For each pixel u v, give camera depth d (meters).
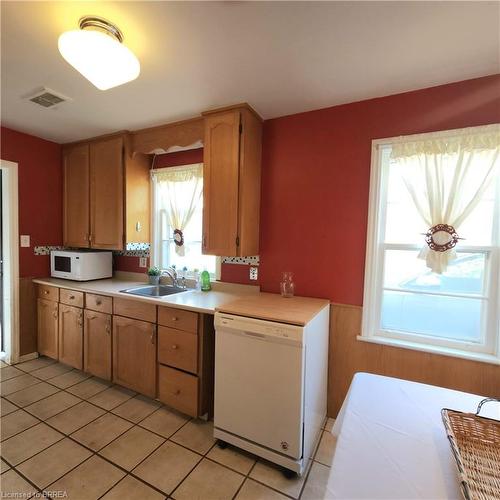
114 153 2.72
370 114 1.93
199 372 1.95
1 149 2.63
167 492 1.45
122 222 2.71
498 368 1.63
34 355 2.97
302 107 2.07
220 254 2.12
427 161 1.74
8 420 1.97
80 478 1.52
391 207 1.94
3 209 2.78
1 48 1.48
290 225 2.21
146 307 2.18
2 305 2.93
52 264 3.01
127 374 2.30
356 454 0.81
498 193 1.66
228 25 1.29
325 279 2.09
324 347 1.93
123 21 1.28
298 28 1.31
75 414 2.06
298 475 1.57
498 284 1.66
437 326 1.85
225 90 1.86
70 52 1.27
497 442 0.82
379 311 1.99
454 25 1.26
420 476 0.74
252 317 1.64
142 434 1.87
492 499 0.65
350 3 1.16
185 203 2.79
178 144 2.42
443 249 1.69
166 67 1.62
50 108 2.18
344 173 2.02
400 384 1.21
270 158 2.27
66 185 3.08
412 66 1.57
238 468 1.62
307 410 1.61
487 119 1.64
